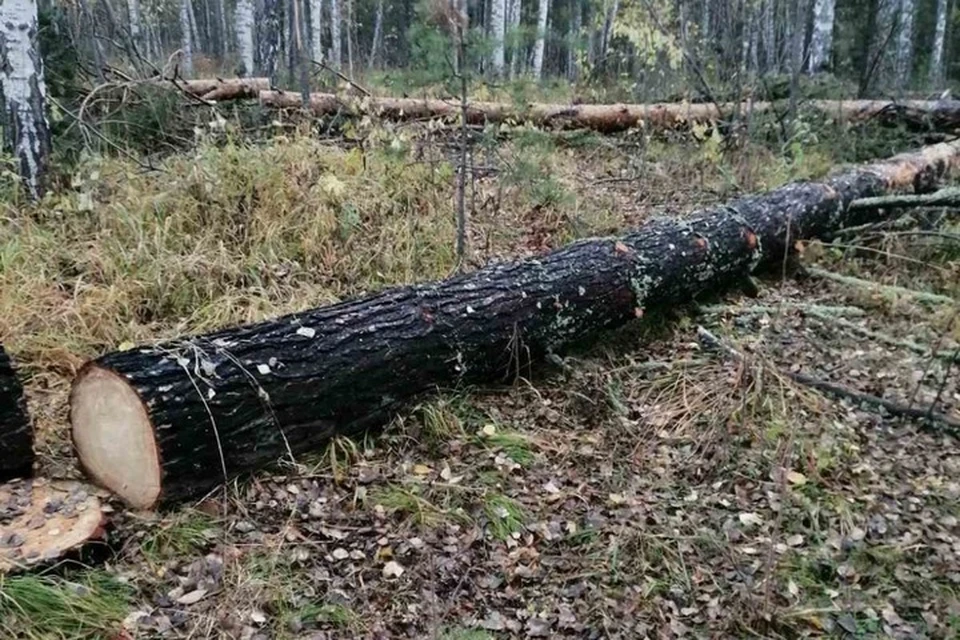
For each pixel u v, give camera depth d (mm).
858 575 2676
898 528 2906
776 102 8008
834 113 7520
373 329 3264
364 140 5820
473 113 7082
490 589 2572
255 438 2855
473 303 3617
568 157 7250
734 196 6184
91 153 5195
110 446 2691
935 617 2486
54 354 3582
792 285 5156
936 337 4309
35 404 3256
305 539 2688
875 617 2482
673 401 3715
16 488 2664
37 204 4727
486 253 5016
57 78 5902
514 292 3756
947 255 5449
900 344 4262
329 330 3160
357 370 3152
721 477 3193
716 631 2436
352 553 2654
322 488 2947
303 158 5395
